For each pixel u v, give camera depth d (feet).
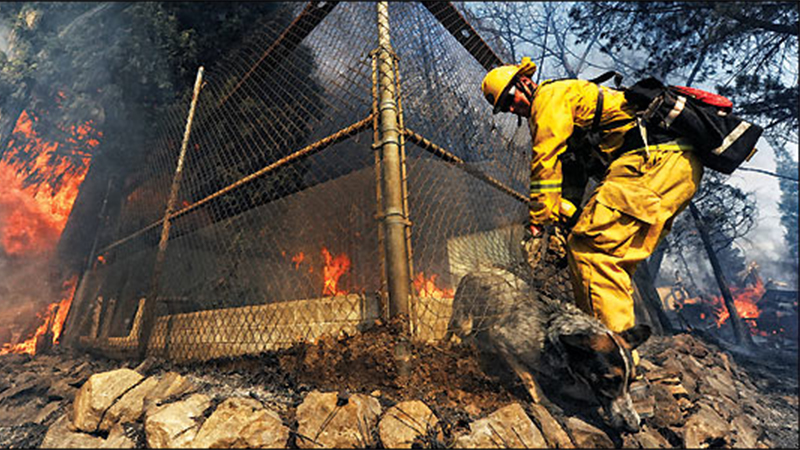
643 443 5.17
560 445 4.78
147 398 5.91
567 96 6.03
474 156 10.20
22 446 5.68
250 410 5.09
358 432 4.78
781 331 33.65
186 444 4.61
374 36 8.73
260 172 9.66
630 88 5.84
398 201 6.85
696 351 11.64
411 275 6.72
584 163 6.81
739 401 9.22
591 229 5.48
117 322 14.26
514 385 6.01
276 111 12.66
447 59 10.23
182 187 13.65
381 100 7.52
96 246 17.26
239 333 8.68
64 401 7.54
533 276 6.26
